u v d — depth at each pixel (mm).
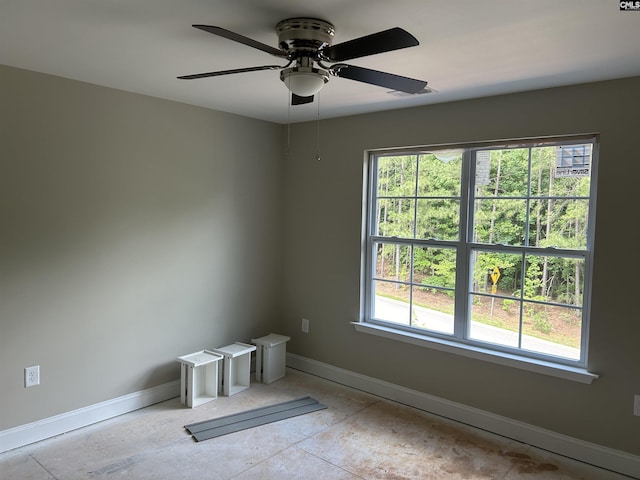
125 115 3182
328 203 3992
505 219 3137
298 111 3703
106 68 2641
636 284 2596
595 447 2744
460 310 3328
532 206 3025
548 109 2848
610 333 2682
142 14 1865
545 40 2041
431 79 2664
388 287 3730
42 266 2852
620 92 2607
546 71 2496
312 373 4176
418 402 3484
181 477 2525
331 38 1957
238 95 3232
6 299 2717
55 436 2939
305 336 4234
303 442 2936
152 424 3129
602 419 2727
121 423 3137
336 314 3982
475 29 1932
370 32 2004
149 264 3389
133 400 3338
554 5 1689
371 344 3756
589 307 2799
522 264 3062
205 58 2424
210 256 3793
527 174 3039
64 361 2975
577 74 2541
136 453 2756
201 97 3316
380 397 3693
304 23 1863
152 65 2566
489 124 3084
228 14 1849
